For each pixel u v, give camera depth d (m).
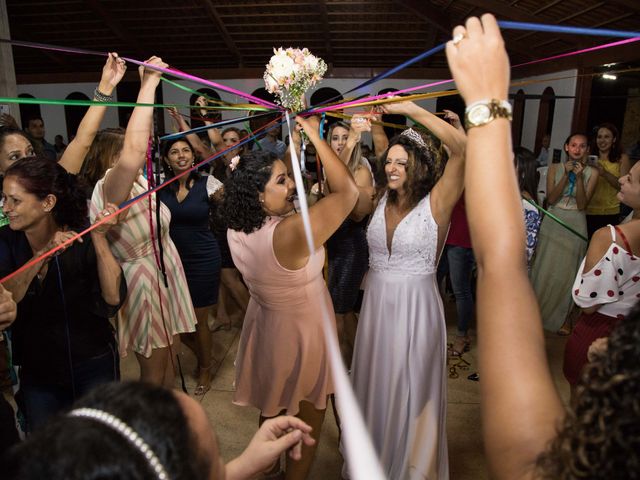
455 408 2.89
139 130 1.92
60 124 11.93
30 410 1.79
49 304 1.72
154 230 2.40
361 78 11.20
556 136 8.43
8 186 1.59
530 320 0.59
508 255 0.61
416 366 2.01
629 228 1.73
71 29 10.09
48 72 11.76
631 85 8.15
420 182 2.05
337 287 3.05
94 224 1.62
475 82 0.62
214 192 2.90
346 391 0.41
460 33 0.65
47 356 1.76
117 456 0.47
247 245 1.81
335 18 9.27
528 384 0.55
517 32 8.00
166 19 9.57
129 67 11.55
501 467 0.53
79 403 0.55
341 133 3.25
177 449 0.51
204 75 11.39
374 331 2.10
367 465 0.35
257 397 2.05
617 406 0.44
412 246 2.02
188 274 2.92
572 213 3.71
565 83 8.08
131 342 2.42
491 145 0.62
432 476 1.96
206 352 3.05
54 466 0.45
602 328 1.82
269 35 10.12
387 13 8.94
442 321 2.11
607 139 4.25
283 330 1.88
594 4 5.91
